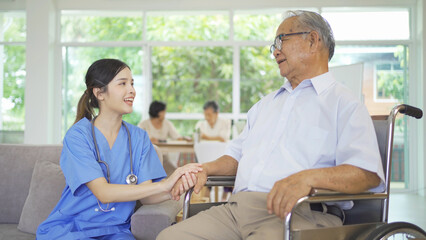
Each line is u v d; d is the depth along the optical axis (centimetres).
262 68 604
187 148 464
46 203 197
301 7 590
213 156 423
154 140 493
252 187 151
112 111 170
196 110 606
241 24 605
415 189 579
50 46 591
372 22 595
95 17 612
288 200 121
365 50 596
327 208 145
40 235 164
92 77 168
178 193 158
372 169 128
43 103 582
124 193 155
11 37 608
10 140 609
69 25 612
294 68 159
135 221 166
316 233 123
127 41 606
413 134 580
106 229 165
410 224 130
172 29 609
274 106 166
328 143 144
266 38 604
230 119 577
